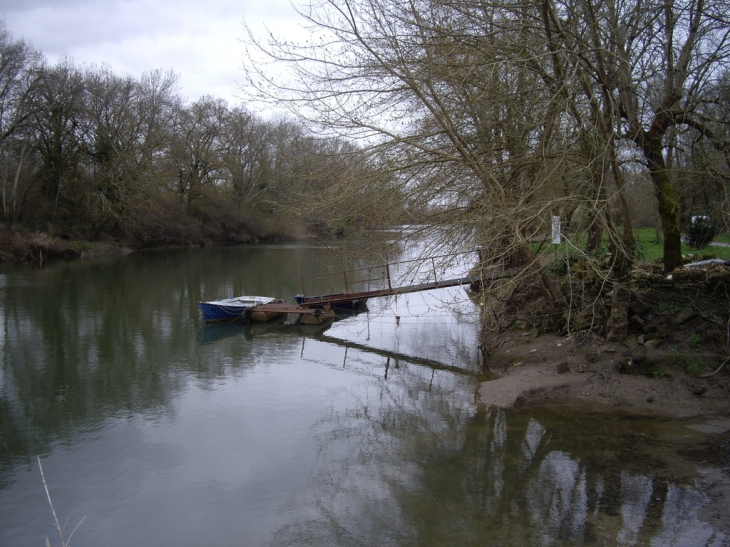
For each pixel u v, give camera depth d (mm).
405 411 9867
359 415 9781
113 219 41719
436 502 6672
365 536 6066
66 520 6742
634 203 14344
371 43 9461
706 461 7203
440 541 5867
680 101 11102
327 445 8531
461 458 7805
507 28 8984
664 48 10461
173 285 26234
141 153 42375
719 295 10039
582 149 9562
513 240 8492
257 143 45000
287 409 10211
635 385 9453
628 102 10141
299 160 10148
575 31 9258
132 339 15984
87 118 39375
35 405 10586
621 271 10398
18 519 6785
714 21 10250
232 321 18484
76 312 19578
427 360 13641
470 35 8859
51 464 8203
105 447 8734
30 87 35000
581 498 6523
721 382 9086
